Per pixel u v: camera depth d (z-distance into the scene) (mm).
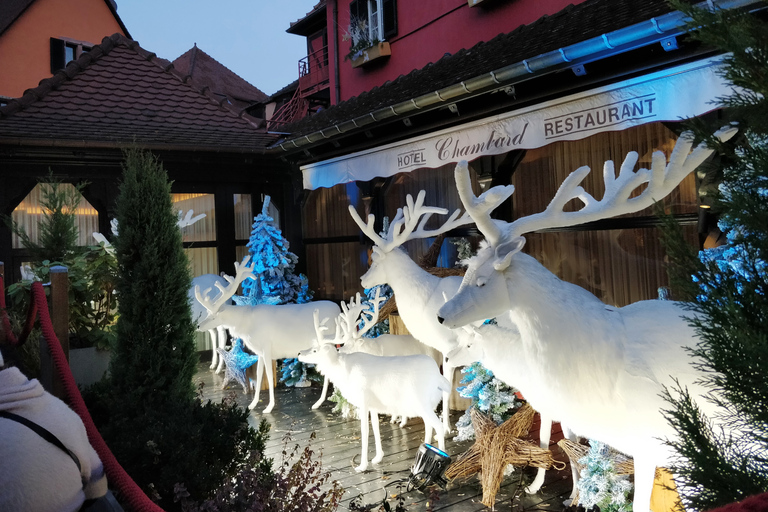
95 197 8852
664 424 2574
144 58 11102
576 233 6457
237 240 10430
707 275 1278
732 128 1460
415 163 7168
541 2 9227
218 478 3299
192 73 23422
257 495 2859
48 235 4871
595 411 2697
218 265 10102
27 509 1588
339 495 3281
